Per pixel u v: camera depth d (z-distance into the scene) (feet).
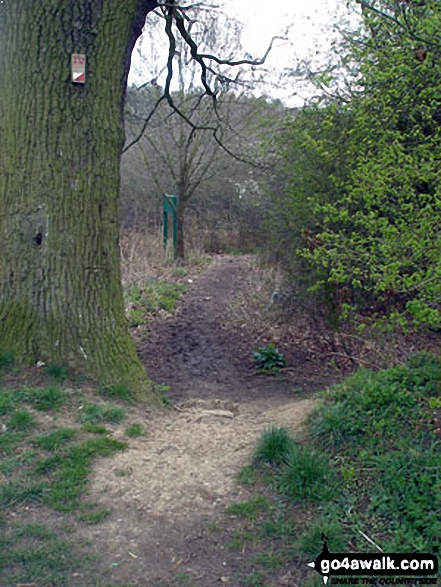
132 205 84.79
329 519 12.39
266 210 38.24
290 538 12.06
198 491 13.84
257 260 51.21
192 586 10.75
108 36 19.04
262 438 15.31
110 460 14.93
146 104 61.72
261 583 10.82
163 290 49.37
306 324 36.19
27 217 18.69
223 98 59.41
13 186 18.79
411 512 12.08
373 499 12.70
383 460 13.58
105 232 19.54
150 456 15.39
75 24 18.45
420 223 16.14
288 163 32.63
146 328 38.50
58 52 18.45
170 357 32.45
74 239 18.90
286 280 35.29
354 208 24.31
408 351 24.41
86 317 19.06
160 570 11.17
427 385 16.21
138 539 12.07
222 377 29.17
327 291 31.37
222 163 71.92
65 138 18.69
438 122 22.99
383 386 16.15
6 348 18.54
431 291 15.40
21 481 13.65
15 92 18.69
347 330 31.81
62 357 18.65
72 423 16.52
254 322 39.55
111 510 12.96
